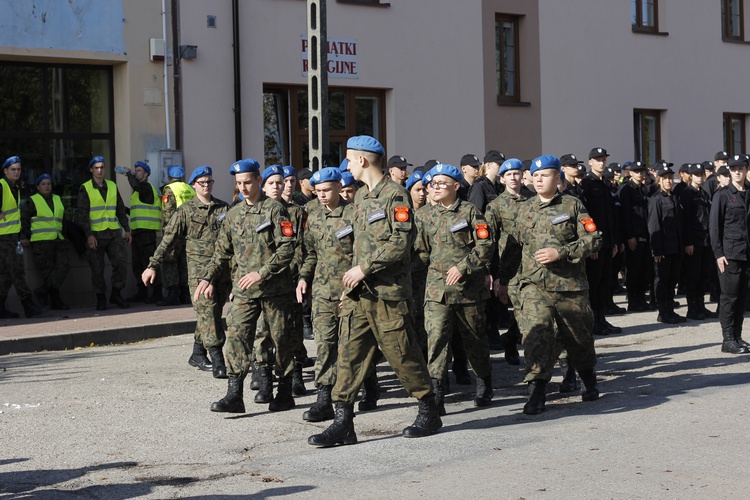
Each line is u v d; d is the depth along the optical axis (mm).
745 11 32812
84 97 20438
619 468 7648
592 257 15508
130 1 20250
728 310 13531
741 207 13453
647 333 15859
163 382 12133
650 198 17422
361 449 8625
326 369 9945
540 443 8562
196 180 12414
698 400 10266
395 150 24016
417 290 11445
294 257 11133
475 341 10336
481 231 10000
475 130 25547
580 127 27938
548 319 10039
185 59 20906
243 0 21641
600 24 28375
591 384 10586
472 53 25406
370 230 8664
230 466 8242
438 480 7488
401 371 8938
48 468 8266
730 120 32719
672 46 30344
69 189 20281
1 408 10688
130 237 19203
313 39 14367
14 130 19641
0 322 17125
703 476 7383
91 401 10977
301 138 22938
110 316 17609
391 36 23875
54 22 19406
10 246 17625
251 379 12180
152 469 8188
